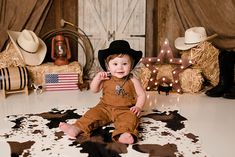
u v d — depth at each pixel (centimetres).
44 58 342
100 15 372
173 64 328
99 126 226
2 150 190
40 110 266
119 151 190
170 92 325
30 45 325
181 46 336
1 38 348
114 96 230
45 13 360
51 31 362
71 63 347
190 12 365
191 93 324
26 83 308
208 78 337
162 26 376
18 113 257
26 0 349
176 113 261
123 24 376
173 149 193
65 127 210
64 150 191
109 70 237
